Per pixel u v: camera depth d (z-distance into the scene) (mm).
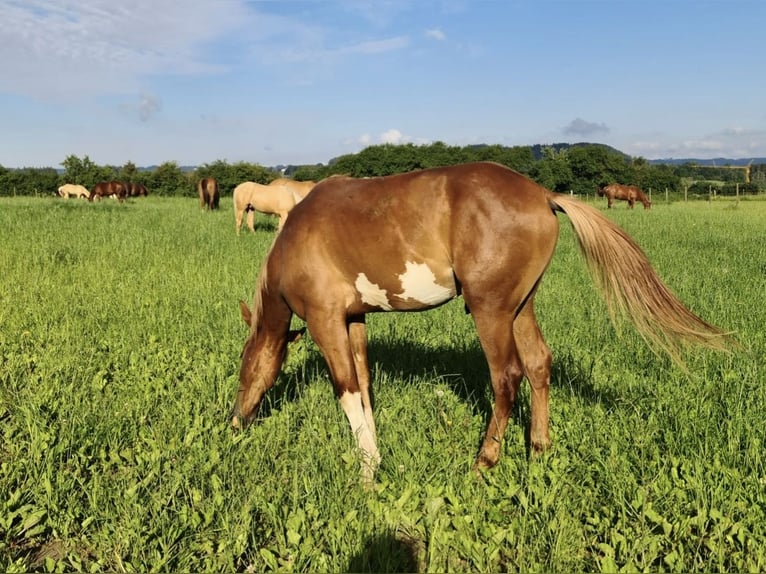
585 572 2971
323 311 3998
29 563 3131
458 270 3705
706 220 22203
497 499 3508
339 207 3912
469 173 3721
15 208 21375
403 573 3000
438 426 4508
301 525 3252
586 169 64562
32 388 5000
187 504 3467
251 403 4566
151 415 4664
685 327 3701
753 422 4098
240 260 11562
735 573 2859
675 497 3377
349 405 4035
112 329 6707
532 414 4098
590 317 7137
